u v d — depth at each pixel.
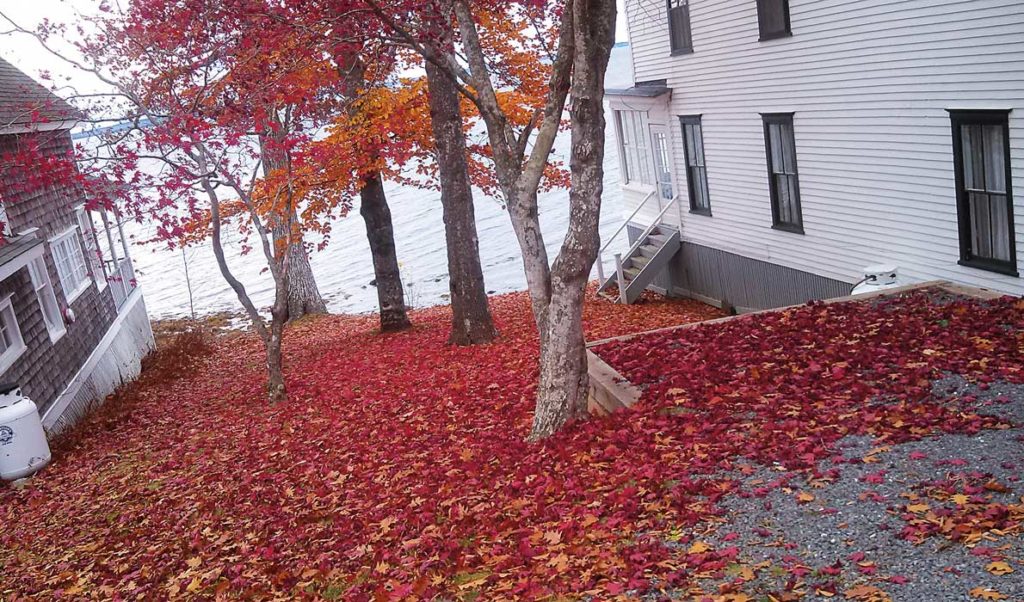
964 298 11.47
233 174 15.33
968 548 5.12
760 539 5.78
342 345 21.28
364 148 17.06
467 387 13.31
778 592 5.02
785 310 12.20
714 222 19.95
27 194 17.11
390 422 12.12
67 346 17.52
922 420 7.30
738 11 17.16
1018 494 5.73
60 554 9.27
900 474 6.37
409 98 17.03
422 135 18.00
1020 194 11.61
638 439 8.14
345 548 7.50
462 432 10.76
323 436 12.12
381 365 17.08
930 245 13.53
